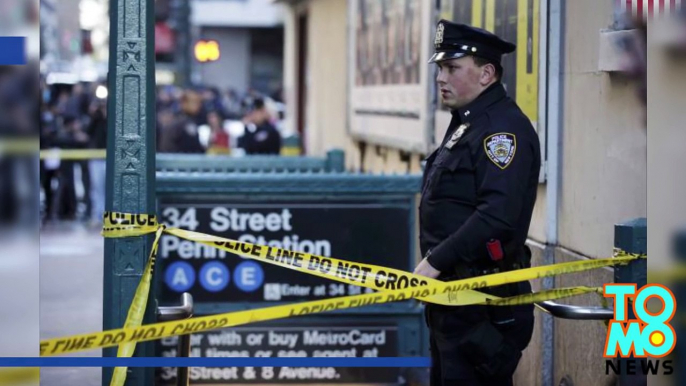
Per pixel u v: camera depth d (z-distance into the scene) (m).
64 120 33.53
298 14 38.53
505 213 8.32
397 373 12.16
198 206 11.97
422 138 18.20
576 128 11.43
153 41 8.57
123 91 8.55
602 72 10.60
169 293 11.99
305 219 12.07
